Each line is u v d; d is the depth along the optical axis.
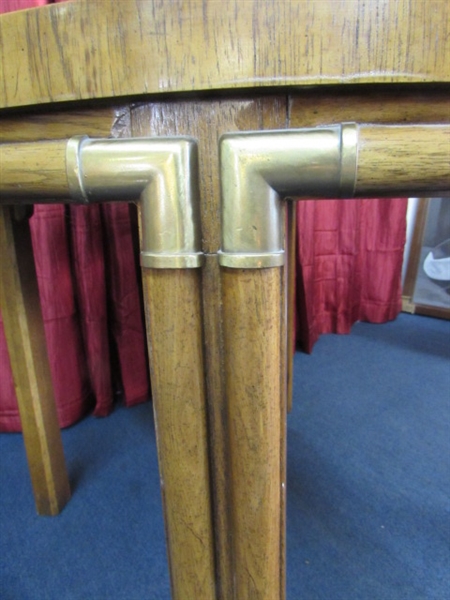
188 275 0.30
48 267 0.85
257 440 0.32
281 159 0.27
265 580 0.36
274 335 0.31
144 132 0.30
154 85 0.27
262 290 0.29
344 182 0.27
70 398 0.93
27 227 0.62
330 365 1.20
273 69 0.26
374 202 1.42
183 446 0.34
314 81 0.26
